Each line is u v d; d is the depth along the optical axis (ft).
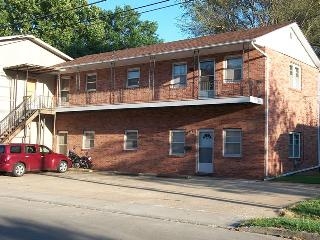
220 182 72.90
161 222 40.55
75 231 35.06
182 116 87.10
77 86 107.14
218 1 146.20
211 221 40.96
